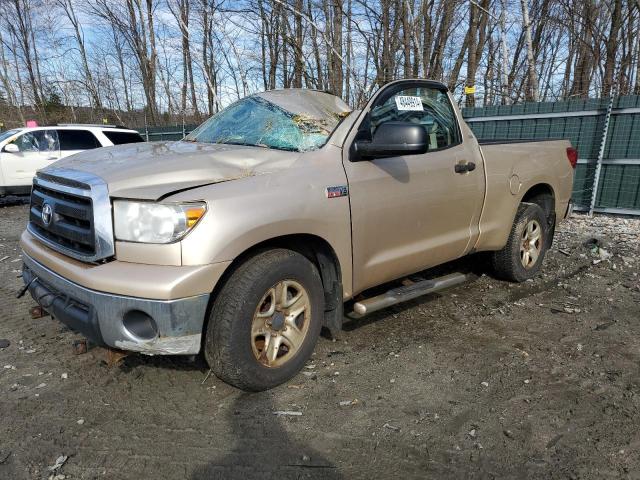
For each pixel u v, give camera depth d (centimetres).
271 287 271
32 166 1097
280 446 241
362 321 390
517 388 293
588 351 340
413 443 243
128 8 2272
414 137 289
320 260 310
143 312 238
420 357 332
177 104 2227
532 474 222
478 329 378
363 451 237
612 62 1279
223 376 270
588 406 274
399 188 336
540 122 908
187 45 1684
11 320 392
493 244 436
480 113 984
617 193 830
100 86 2753
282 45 1262
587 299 444
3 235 752
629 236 677
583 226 755
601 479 218
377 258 334
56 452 236
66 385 294
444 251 387
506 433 250
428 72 1284
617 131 816
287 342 292
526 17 1220
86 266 254
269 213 263
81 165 289
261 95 397
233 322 258
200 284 240
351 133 321
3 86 2861
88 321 248
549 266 544
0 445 240
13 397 281
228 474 222
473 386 296
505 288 473
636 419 261
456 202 383
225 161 286
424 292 369
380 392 288
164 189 247
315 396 284
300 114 351
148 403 276
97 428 254
